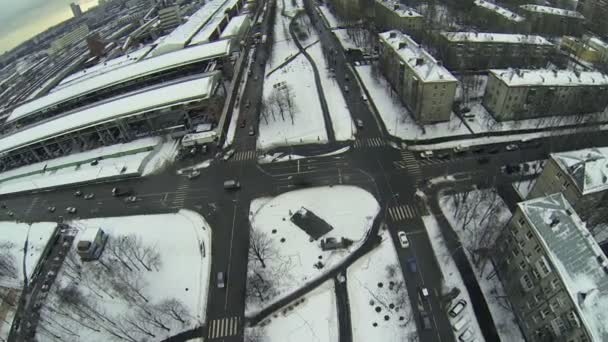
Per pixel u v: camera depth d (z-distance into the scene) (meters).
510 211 87.50
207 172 114.69
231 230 92.75
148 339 71.38
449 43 148.00
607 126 112.06
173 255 87.94
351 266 80.25
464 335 65.38
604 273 51.06
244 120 138.00
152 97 135.00
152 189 111.31
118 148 131.12
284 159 115.00
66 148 141.50
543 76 113.38
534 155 104.12
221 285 79.12
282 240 87.75
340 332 69.06
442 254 80.06
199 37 195.12
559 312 53.41
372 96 141.50
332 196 98.69
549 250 55.06
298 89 153.75
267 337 69.62
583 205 72.75
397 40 141.62
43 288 85.31
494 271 74.62
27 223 106.00
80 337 73.50
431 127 120.31
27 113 160.25
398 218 89.69
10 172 135.75
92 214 105.38
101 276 84.75
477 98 131.75
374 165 107.44
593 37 165.12
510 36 146.88
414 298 72.69
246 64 188.00
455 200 89.56
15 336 76.12
